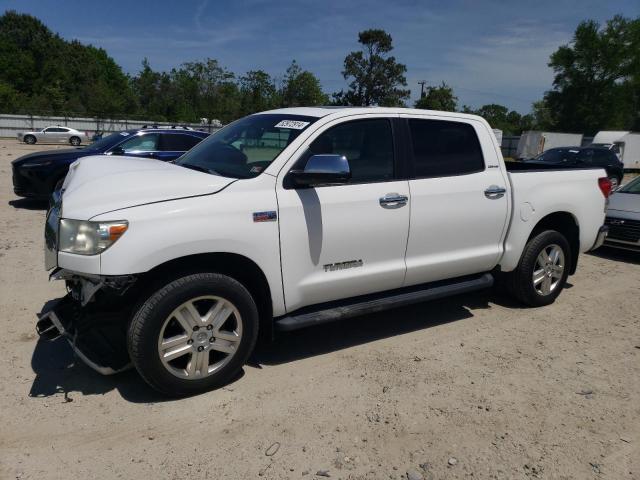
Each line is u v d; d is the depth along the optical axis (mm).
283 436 3164
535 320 5215
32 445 3012
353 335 4723
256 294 3908
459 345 4559
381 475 2854
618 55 63000
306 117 4117
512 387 3836
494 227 4910
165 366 3371
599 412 3539
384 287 4332
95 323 3490
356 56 67375
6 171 16844
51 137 40312
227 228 3439
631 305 5770
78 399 3496
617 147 30266
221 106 73500
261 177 3674
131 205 3268
